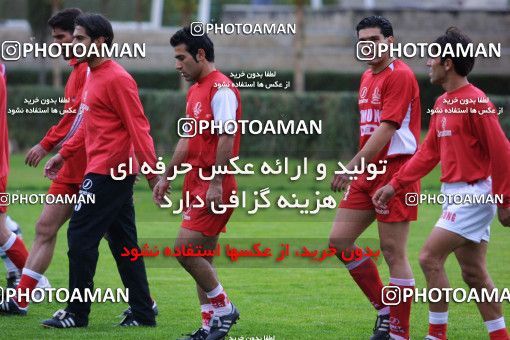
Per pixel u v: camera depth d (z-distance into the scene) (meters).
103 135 28.70
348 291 36.72
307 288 37.34
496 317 26.62
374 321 31.38
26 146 98.50
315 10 124.94
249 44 121.81
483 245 26.34
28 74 122.94
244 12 122.38
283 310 33.12
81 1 122.75
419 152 26.77
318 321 31.36
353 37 124.62
